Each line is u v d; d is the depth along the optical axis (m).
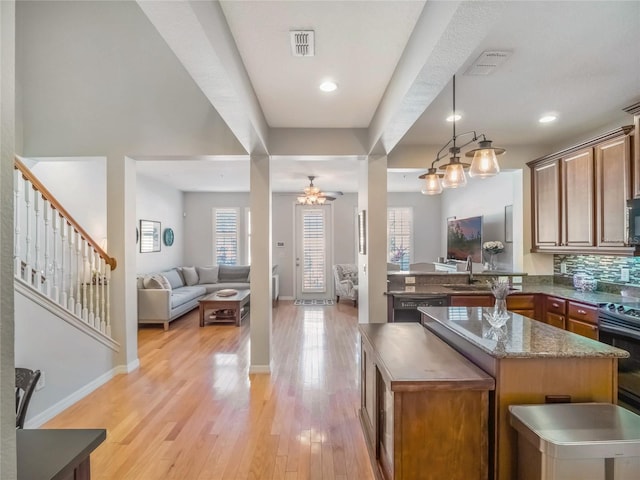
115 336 3.72
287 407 2.95
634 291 3.44
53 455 1.00
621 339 2.85
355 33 1.99
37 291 2.71
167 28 1.47
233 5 1.74
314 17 1.84
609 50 2.25
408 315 3.83
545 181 4.21
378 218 3.78
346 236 8.44
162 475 2.11
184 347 4.64
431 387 1.64
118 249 3.77
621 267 3.67
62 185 4.84
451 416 1.69
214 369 3.84
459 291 3.95
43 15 3.77
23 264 3.17
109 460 2.25
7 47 0.62
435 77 1.90
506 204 5.48
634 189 2.99
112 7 3.77
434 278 4.50
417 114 2.46
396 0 1.71
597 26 1.98
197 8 1.41
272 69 2.40
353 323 5.90
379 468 2.04
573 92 2.90
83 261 3.32
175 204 7.96
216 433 2.56
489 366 1.79
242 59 2.26
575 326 3.44
